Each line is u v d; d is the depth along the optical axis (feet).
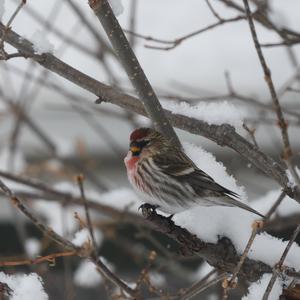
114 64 44.27
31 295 23.04
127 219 36.45
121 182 43.42
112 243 43.50
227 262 22.75
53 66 24.09
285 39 29.04
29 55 23.58
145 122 37.55
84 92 44.11
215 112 24.21
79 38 43.14
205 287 22.97
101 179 43.47
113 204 38.99
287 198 31.37
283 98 40.91
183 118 24.27
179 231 23.20
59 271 40.93
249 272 22.70
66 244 19.85
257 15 29.12
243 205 24.34
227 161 40.01
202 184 25.95
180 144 25.29
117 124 44.32
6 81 41.22
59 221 41.52
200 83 43.47
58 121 44.55
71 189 40.14
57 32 36.78
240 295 34.83
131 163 29.66
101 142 43.62
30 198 38.70
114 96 24.41
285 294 22.18
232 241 23.08
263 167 22.90
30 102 41.09
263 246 22.97
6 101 39.75
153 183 28.94
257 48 17.92
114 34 23.15
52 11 41.88
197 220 23.49
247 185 40.37
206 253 22.90
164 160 28.50
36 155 43.91
